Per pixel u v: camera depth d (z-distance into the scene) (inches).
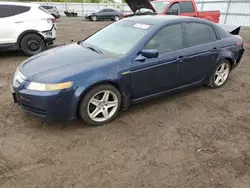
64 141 120.3
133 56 136.2
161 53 147.2
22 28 288.4
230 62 194.2
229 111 157.8
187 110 156.6
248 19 767.1
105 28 175.8
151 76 144.8
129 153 112.7
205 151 115.9
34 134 125.4
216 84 192.5
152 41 143.7
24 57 298.7
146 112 151.6
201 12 380.2
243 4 772.6
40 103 117.6
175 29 155.3
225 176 100.3
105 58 135.4
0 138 121.0
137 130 131.6
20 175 97.5
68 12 1262.3
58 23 796.6
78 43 171.3
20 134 125.0
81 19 1066.1
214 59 177.8
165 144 120.3
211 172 102.3
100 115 136.9
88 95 124.7
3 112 146.6
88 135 125.8
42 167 102.4
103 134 127.0
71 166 103.4
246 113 156.0
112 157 109.7
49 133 126.6
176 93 182.2
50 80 117.6
